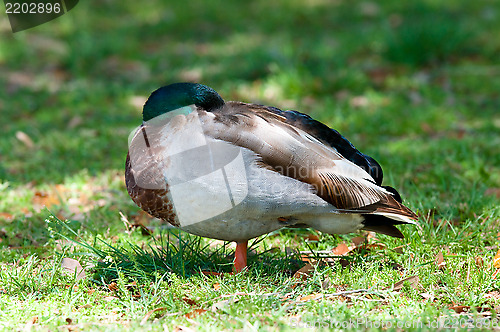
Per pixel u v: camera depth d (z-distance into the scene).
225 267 6.88
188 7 23.12
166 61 17.66
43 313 5.65
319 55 16.77
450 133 11.95
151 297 5.93
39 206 8.91
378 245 7.14
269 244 7.60
